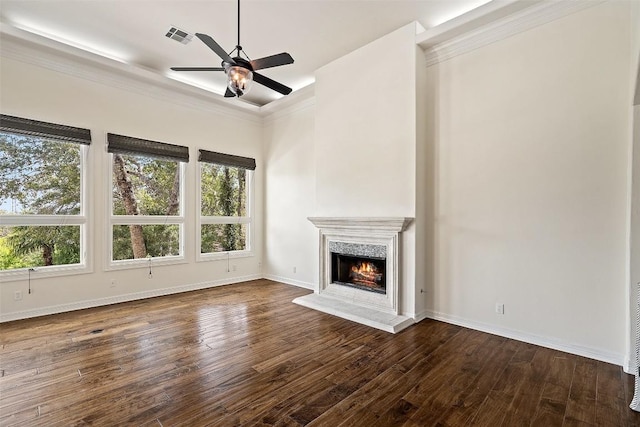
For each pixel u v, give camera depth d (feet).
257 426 6.32
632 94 8.29
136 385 7.77
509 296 10.77
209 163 18.35
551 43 9.91
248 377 8.18
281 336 10.89
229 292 17.01
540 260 10.14
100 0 10.55
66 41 13.01
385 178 13.15
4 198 12.28
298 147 18.65
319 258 15.46
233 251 19.52
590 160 9.27
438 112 12.47
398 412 6.78
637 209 8.22
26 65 12.46
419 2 10.83
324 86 15.52
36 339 10.49
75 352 9.55
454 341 10.46
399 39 12.59
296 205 18.74
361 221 13.29
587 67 9.32
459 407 6.95
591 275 9.27
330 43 13.53
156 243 16.37
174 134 16.83
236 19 11.66
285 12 11.28
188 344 10.18
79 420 6.47
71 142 13.64
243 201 20.16
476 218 11.51
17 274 12.37
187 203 17.35
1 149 12.21
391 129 12.96
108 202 14.65
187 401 7.13
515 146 10.62
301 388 7.68
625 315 8.73
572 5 9.48
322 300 14.58
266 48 13.78
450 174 12.17
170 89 16.39
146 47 13.55
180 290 16.99
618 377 8.15
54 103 13.11
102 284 14.44
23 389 7.57
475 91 11.52
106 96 14.53
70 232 13.75
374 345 10.16
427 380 8.05
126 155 15.35
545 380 8.03
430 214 12.74
